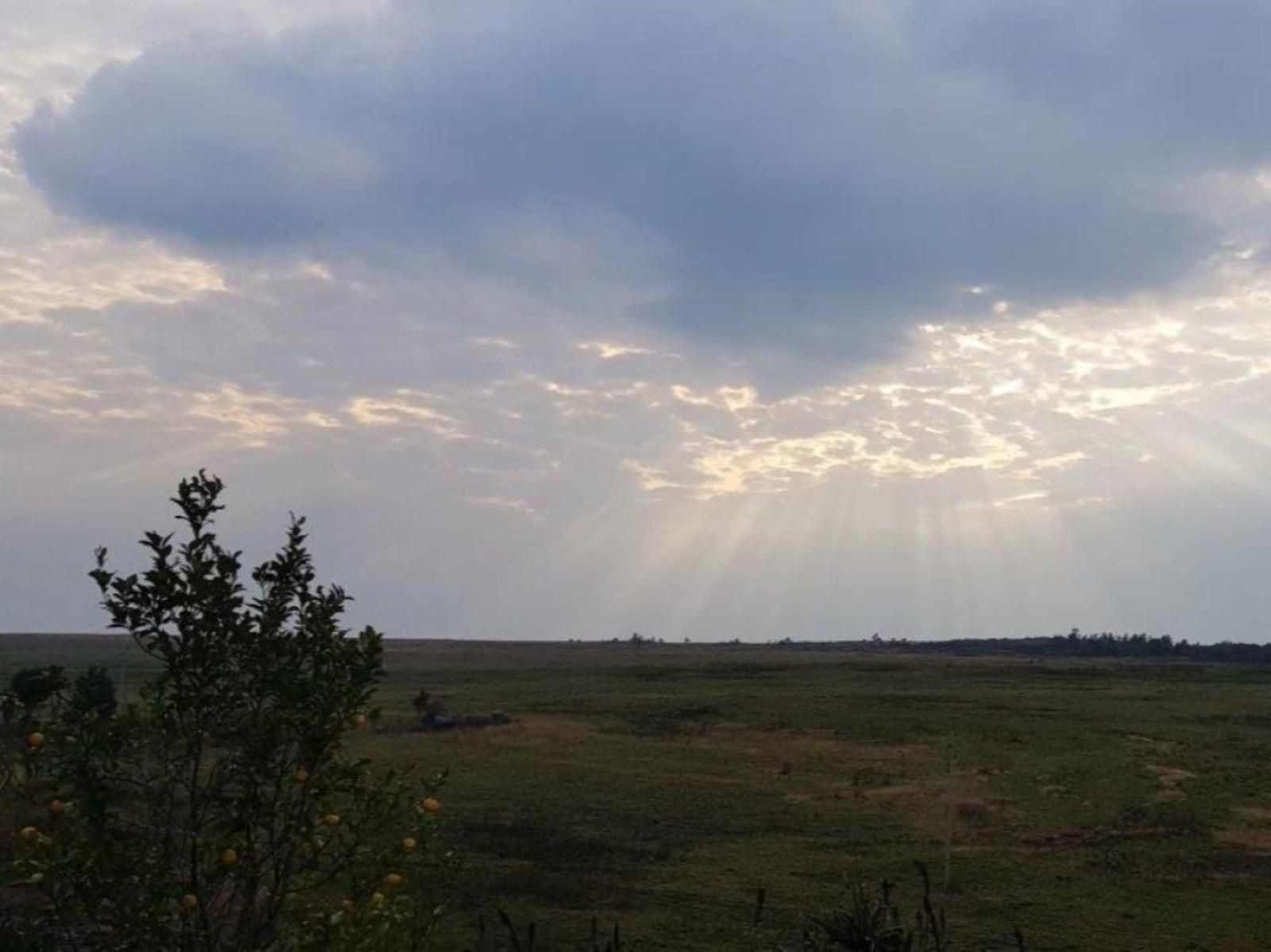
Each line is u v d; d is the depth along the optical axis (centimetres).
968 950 1648
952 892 1973
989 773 3183
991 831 2509
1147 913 1869
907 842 2383
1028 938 1716
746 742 3725
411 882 824
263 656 694
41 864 626
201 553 689
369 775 807
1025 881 2064
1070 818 2656
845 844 2353
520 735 3769
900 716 4272
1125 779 3061
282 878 687
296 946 675
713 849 2280
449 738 3662
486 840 2261
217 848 670
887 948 1234
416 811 727
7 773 668
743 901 1861
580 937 1630
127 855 639
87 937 654
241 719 685
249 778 673
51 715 677
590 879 1977
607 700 4972
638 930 1680
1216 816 2667
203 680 683
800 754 3509
